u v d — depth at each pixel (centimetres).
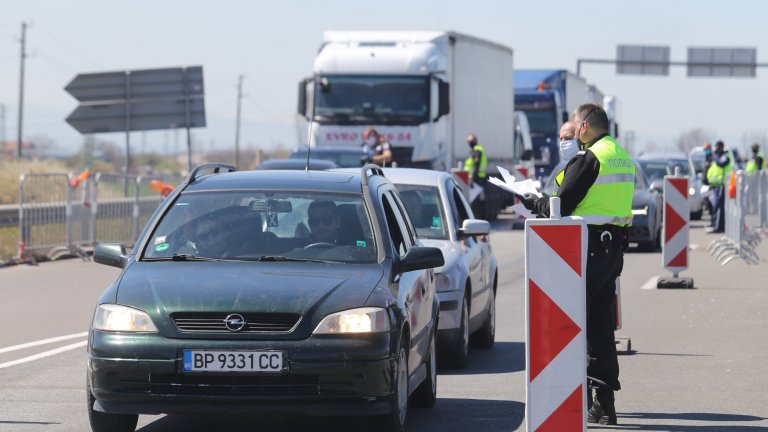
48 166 12731
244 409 2325
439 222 3675
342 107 9106
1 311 4884
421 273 2795
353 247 2628
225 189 2781
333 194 2752
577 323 2225
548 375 2236
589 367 2684
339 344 2334
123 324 2367
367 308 2381
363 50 9169
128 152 9394
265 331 2338
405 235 2856
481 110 11244
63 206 7538
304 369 2317
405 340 2530
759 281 5988
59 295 5475
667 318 4581
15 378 3328
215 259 2597
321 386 2328
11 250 7556
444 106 9169
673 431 2611
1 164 12481
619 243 2669
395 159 9050
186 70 9362
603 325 2672
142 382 2344
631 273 6450
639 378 3294
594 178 2645
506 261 7312
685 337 4078
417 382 2684
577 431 2234
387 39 9269
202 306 2353
